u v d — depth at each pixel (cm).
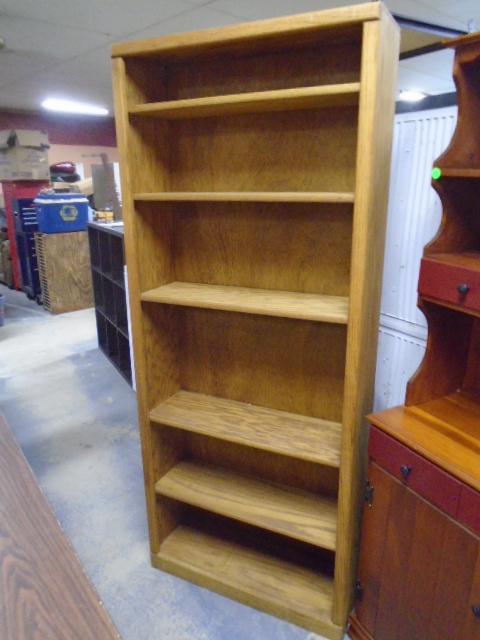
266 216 154
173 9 318
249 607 166
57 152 818
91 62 456
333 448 146
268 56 141
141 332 156
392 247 161
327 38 122
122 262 327
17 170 548
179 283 170
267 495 171
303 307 137
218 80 150
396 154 154
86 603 73
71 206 502
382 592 138
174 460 187
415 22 169
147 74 146
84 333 456
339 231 145
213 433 155
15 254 600
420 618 126
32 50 413
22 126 771
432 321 130
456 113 136
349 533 143
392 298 165
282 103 128
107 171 565
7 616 70
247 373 172
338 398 159
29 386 342
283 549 183
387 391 174
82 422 293
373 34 106
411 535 125
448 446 118
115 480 236
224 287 164
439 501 115
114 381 351
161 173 158
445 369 139
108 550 191
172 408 171
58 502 219
